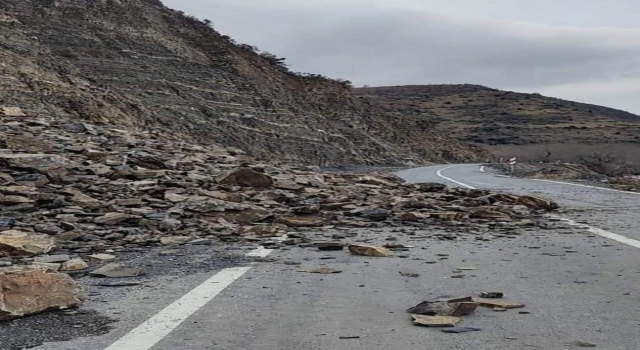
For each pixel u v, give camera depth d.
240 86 50.25
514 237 9.38
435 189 17.22
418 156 62.22
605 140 110.19
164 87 43.09
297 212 11.67
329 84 64.88
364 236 9.52
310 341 4.07
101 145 17.78
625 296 5.39
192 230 9.64
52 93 29.31
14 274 4.98
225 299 5.29
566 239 9.12
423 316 4.61
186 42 54.22
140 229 9.47
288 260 7.32
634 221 11.34
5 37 35.06
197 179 14.03
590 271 6.60
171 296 5.39
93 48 44.12
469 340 4.08
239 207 11.20
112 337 4.15
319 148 48.84
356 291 5.63
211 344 4.00
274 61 64.19
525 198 13.86
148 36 49.91
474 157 73.69
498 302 5.04
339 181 18.14
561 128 129.62
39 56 34.97
